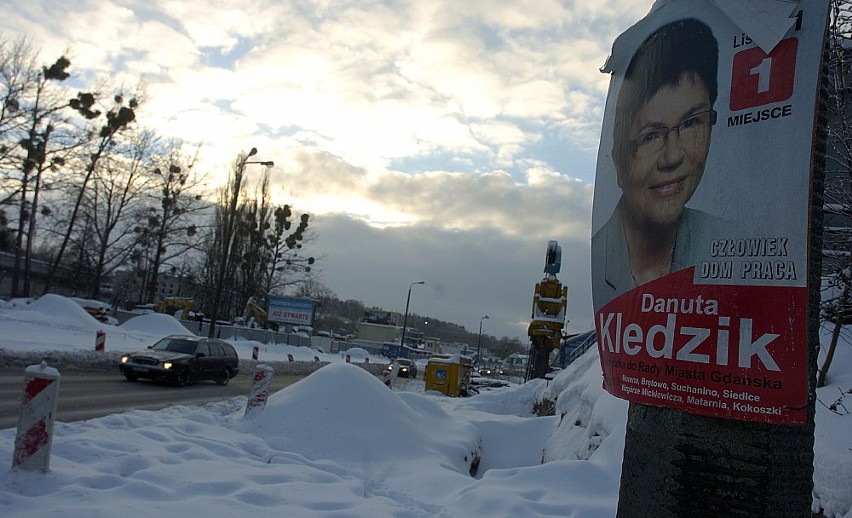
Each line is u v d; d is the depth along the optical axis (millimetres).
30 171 36094
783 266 3150
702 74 3619
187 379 17656
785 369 3092
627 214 4051
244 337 45375
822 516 5840
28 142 35781
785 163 3201
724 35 3547
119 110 39781
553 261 25125
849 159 9062
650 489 3566
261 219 55344
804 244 3096
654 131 3873
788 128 3219
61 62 35750
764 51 3342
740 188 3344
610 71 4492
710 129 3527
